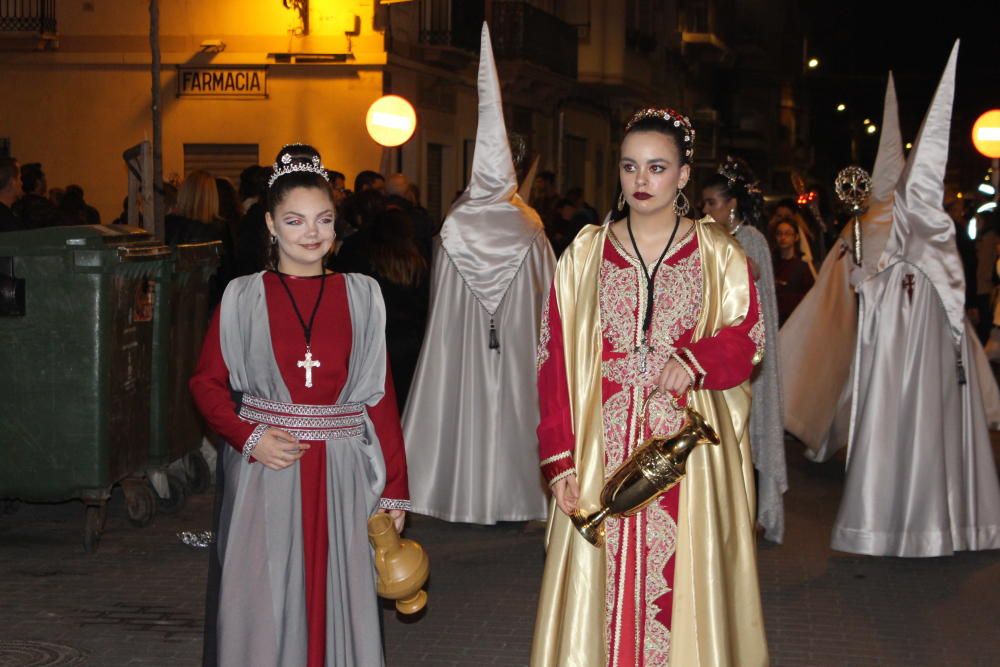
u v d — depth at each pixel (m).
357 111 19.39
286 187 4.18
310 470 4.18
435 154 22.27
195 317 8.48
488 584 6.84
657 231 4.23
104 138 19.95
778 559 7.44
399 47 19.81
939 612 6.45
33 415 7.21
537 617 4.24
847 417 10.24
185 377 8.35
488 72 7.98
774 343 7.64
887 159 7.75
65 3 19.81
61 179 20.06
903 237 7.37
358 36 19.25
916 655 5.80
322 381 4.19
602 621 4.17
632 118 4.21
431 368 8.08
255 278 4.24
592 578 4.17
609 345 4.22
